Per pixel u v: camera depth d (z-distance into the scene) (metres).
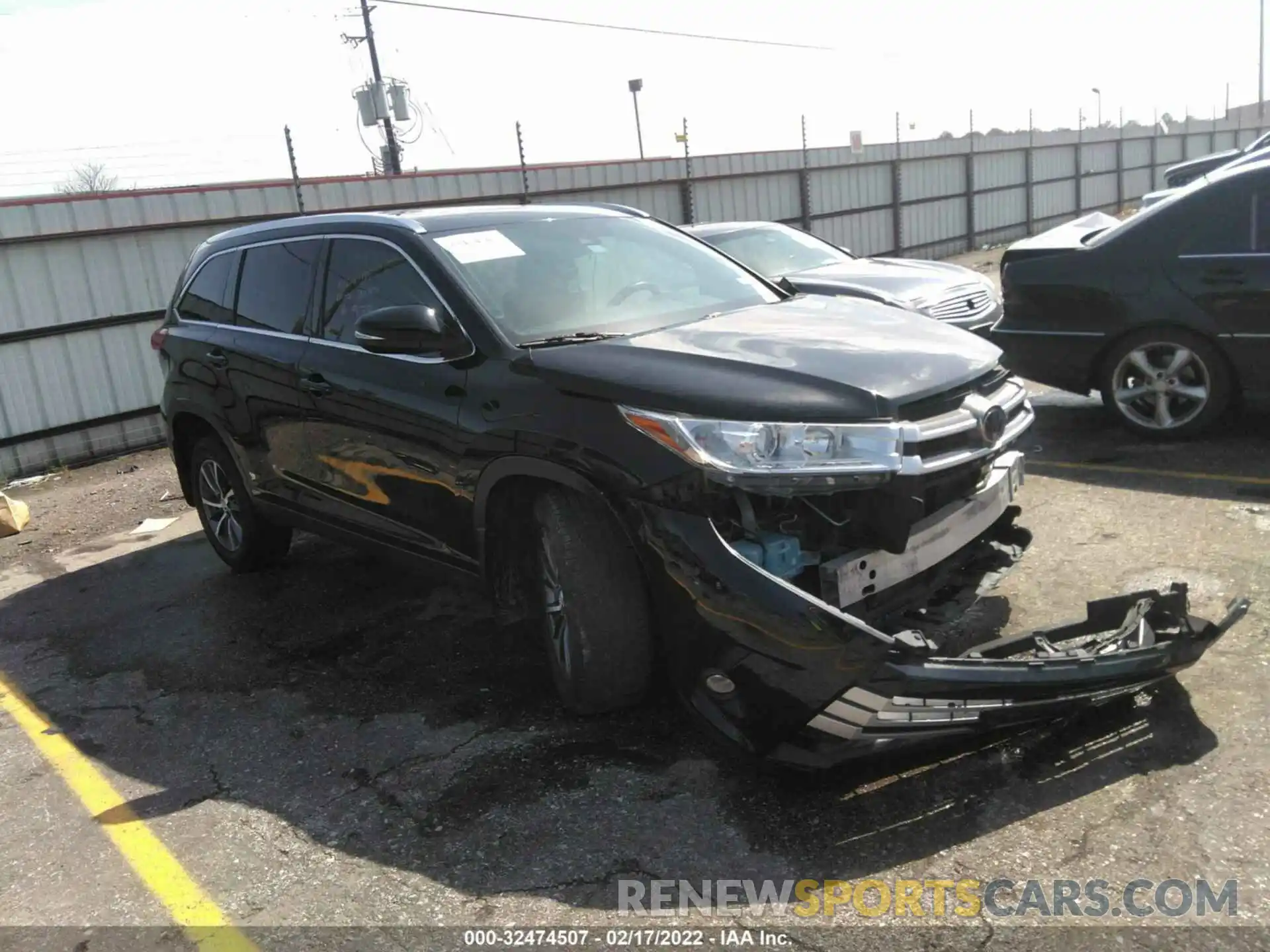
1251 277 5.64
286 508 4.81
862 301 4.15
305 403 4.37
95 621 5.27
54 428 10.34
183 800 3.36
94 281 10.52
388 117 23.97
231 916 2.71
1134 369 6.21
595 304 3.84
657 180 17.41
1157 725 3.06
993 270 19.33
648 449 2.95
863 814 2.82
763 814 2.87
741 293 4.21
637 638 3.20
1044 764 2.94
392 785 3.26
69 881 2.98
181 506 7.84
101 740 3.88
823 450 2.82
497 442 3.37
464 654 4.21
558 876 2.71
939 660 2.75
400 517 4.01
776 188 20.27
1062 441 6.40
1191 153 37.88
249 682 4.22
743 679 2.82
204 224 11.34
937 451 3.05
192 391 5.22
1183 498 5.04
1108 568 4.27
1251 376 5.79
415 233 4.02
